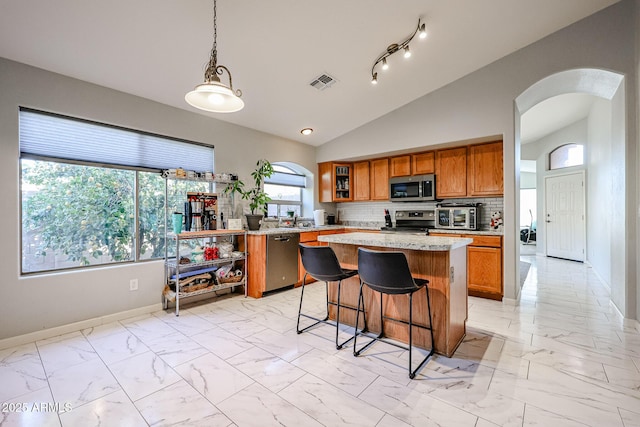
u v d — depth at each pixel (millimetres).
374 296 2609
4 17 2014
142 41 2400
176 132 3420
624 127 2750
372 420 1522
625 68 2723
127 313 2998
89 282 2770
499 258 3510
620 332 2602
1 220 2336
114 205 3039
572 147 6277
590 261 5641
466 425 1479
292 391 1771
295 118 4238
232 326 2789
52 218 2674
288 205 5246
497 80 3455
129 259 3139
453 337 2260
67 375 1944
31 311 2459
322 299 3672
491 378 1896
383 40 2857
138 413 1579
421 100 4086
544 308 3268
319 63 3088
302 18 2430
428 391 1765
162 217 3393
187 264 3203
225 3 2154
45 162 2627
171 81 2947
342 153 5020
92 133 2850
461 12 2641
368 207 5520
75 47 2361
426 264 2283
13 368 2031
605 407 1605
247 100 3590
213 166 3838
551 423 1485
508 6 2639
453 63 3426
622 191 2832
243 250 3896
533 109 5055
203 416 1556
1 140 2338
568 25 2988
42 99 2512
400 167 4758
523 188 10070
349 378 1908
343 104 4039
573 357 2156
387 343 2408
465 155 4094
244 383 1854
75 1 1979
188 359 2154
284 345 2383
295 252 4156
